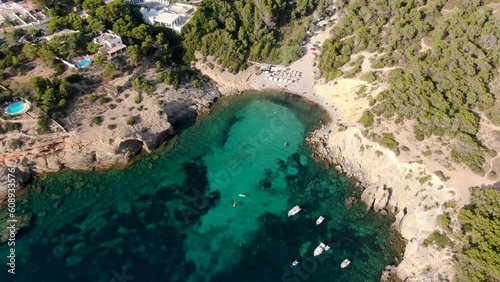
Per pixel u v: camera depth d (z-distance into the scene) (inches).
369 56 5032.0
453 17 4862.2
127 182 4133.9
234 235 3688.5
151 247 3570.4
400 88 4315.9
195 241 3631.9
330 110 4987.7
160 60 5012.3
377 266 3412.9
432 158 3777.1
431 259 3208.7
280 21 5841.5
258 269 3417.8
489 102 4028.1
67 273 3346.5
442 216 3348.9
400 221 3703.3
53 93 4109.3
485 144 3814.0
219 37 5393.7
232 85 5324.8
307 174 4249.5
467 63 4333.2
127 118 4320.9
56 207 3858.3
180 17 5541.3
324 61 5290.4
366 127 4256.9
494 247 3024.1
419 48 4776.1
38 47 4443.9
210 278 3351.4
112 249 3540.8
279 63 5536.4
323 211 3880.4
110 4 5113.2
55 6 5196.9
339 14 5920.3
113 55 4702.3
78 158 4099.4
